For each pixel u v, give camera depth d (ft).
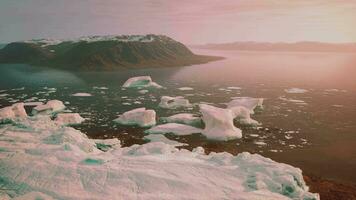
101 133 180.04
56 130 166.09
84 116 217.36
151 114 199.00
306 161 139.03
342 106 241.76
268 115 216.54
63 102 265.13
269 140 165.78
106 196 96.48
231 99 274.57
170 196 96.27
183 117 201.05
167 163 119.24
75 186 102.37
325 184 117.70
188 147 156.25
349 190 112.88
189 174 110.11
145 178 106.22
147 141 165.78
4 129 168.96
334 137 169.58
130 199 94.68
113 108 242.58
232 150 152.05
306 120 203.31
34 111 222.48
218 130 172.35
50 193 98.53
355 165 134.62
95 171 111.34
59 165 115.85
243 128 186.60
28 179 106.63
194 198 95.20
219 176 109.40
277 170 111.65
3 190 101.60
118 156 130.00
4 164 116.47
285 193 102.42
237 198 94.99
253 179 106.22
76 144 142.31
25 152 130.52
